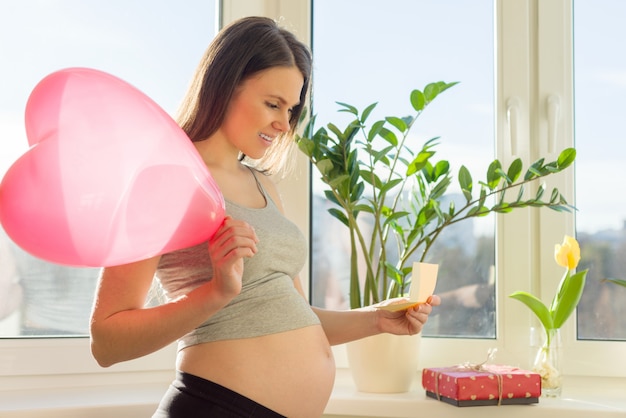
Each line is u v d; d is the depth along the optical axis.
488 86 2.05
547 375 1.82
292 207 2.06
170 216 1.00
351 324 1.52
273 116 1.33
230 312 1.26
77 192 0.93
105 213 0.95
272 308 1.28
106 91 0.98
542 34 2.03
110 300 1.15
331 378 1.34
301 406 1.28
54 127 0.96
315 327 1.33
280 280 1.32
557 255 1.85
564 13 2.03
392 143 1.87
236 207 1.32
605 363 1.95
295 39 1.39
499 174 1.83
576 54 2.03
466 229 2.04
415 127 2.06
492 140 2.05
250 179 1.42
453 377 1.70
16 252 1.84
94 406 1.62
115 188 0.95
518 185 1.93
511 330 1.99
